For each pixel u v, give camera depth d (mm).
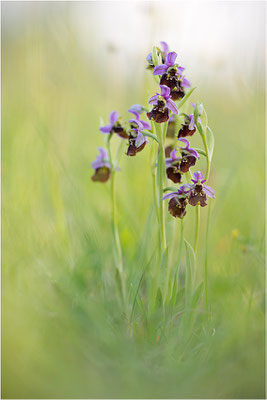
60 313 890
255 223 1049
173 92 903
